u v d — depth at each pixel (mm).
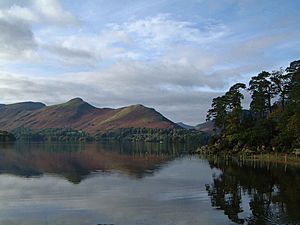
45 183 47844
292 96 79125
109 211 30562
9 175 57500
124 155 110125
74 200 35469
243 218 27672
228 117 100438
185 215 28922
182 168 66750
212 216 28500
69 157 101562
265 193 37969
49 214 29719
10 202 34500
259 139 86875
